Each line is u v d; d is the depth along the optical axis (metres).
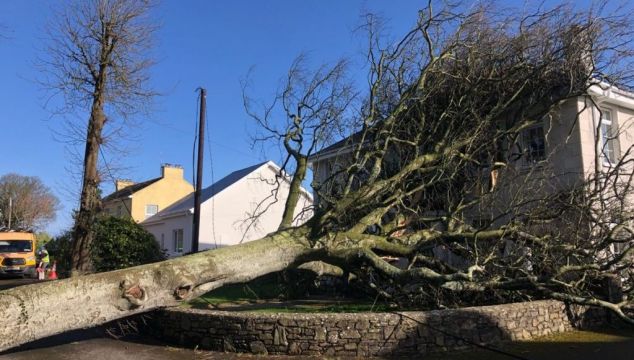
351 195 11.18
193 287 8.81
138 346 9.30
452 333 8.66
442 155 11.77
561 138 14.12
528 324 9.47
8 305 6.85
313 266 11.39
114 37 14.26
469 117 12.14
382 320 8.44
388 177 12.84
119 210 42.94
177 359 8.31
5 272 27.95
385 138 12.28
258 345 8.55
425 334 8.50
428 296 10.69
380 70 12.38
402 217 12.29
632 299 10.06
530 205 12.83
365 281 11.30
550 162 13.09
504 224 12.55
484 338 8.88
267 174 31.34
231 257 9.48
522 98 12.95
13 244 29.08
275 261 10.16
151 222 34.97
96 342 9.66
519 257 11.09
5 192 71.00
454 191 12.67
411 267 11.40
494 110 12.04
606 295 10.56
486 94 12.58
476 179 12.47
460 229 11.66
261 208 30.64
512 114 13.70
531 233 11.27
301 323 8.47
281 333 8.50
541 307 9.72
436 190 12.92
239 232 29.94
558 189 12.84
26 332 6.95
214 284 9.22
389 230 12.18
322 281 14.91
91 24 14.07
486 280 10.12
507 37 12.53
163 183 43.94
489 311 9.06
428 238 11.59
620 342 8.99
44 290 7.26
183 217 30.78
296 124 12.48
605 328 10.28
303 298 13.91
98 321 7.71
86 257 13.68
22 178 73.88
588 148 13.74
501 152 13.51
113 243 16.12
